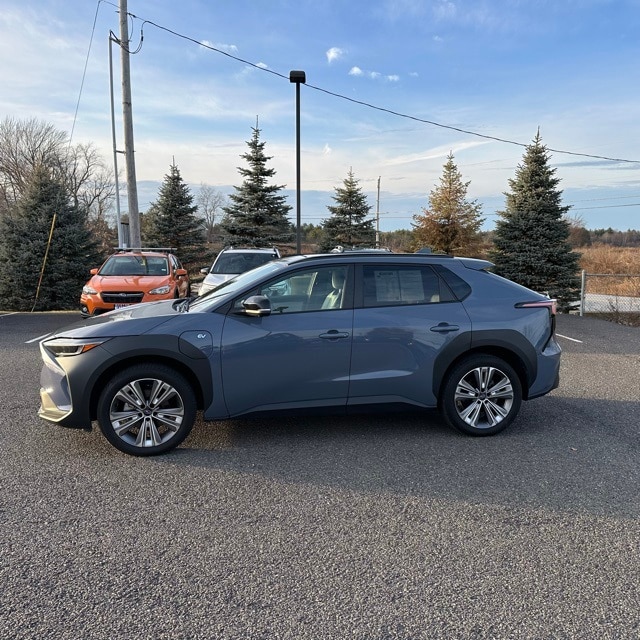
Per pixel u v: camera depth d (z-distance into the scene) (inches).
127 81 543.2
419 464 155.4
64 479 142.7
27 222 663.8
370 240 1249.4
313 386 165.5
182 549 109.7
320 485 140.9
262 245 1032.8
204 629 86.2
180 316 160.7
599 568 104.6
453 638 84.6
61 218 671.8
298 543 112.7
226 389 160.2
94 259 711.7
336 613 90.4
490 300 179.3
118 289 376.5
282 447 167.8
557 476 147.9
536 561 106.8
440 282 178.1
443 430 185.3
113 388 154.1
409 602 93.5
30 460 155.0
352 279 171.5
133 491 136.2
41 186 681.0
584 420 197.8
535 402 222.1
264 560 106.2
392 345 168.7
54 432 177.6
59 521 120.4
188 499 132.1
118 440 156.1
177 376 157.5
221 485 140.3
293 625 87.4
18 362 284.0
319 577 100.7
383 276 174.2
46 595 94.3
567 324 483.8
